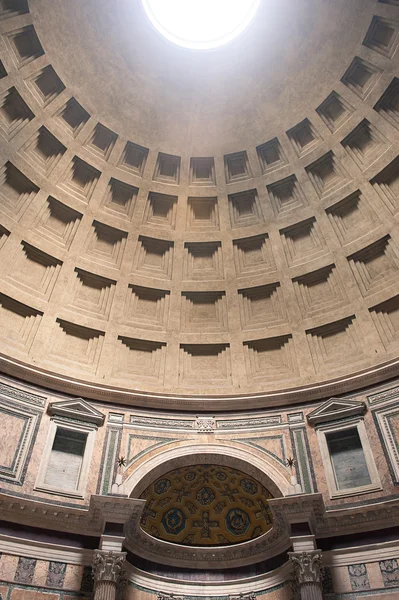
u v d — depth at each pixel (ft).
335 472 51.83
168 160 67.62
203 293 67.87
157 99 64.18
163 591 50.88
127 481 51.83
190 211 68.90
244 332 65.26
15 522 46.34
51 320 60.44
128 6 58.34
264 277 66.85
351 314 61.11
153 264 68.54
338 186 63.62
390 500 47.01
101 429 55.52
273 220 67.21
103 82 61.41
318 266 64.49
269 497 54.70
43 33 55.57
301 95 62.34
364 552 45.70
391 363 54.13
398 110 57.93
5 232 59.21
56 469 51.19
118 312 64.80
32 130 59.06
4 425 50.88
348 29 56.70
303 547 45.16
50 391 55.88
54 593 44.01
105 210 66.03
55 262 63.00
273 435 56.29
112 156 65.00
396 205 59.88
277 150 66.39
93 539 48.08
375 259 62.13
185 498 58.49
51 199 62.49
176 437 56.85
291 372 61.62
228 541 56.54
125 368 62.75
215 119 65.72
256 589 50.75
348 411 54.24
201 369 64.23
